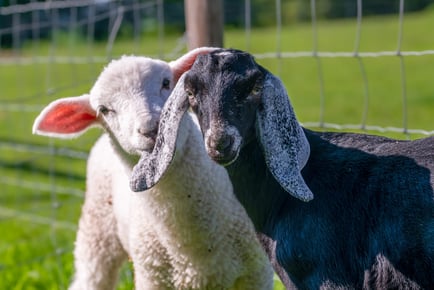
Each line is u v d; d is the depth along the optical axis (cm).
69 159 1227
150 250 530
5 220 960
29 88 1903
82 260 611
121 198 557
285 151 395
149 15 2345
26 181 1148
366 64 2002
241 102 399
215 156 393
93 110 538
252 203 449
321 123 593
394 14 2878
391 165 413
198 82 405
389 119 1409
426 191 395
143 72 508
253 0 3238
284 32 2730
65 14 2252
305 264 423
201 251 517
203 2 604
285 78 1919
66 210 993
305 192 391
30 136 1494
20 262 777
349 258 411
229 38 2402
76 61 809
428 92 1630
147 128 482
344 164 426
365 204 410
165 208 513
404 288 399
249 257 522
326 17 3080
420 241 391
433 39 2194
